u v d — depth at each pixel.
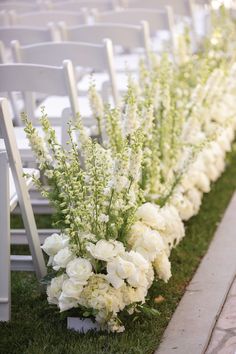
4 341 3.78
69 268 3.68
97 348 3.64
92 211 3.84
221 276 4.44
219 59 6.42
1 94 5.82
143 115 4.54
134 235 3.89
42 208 4.91
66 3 7.98
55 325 3.92
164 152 4.98
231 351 3.64
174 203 4.77
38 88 4.50
